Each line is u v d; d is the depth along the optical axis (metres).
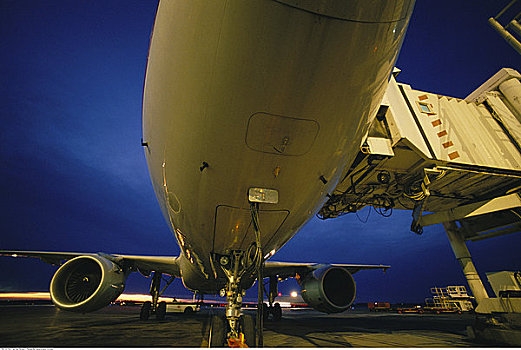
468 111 10.69
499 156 9.91
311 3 1.75
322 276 7.05
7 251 8.97
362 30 1.95
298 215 3.87
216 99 2.27
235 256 4.61
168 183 3.49
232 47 1.97
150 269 10.05
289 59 2.00
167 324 8.66
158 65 2.47
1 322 8.96
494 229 12.52
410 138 8.48
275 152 2.67
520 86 11.07
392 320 12.28
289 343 5.37
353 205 11.93
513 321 6.03
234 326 4.02
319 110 2.35
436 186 11.54
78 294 6.88
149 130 3.27
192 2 1.95
